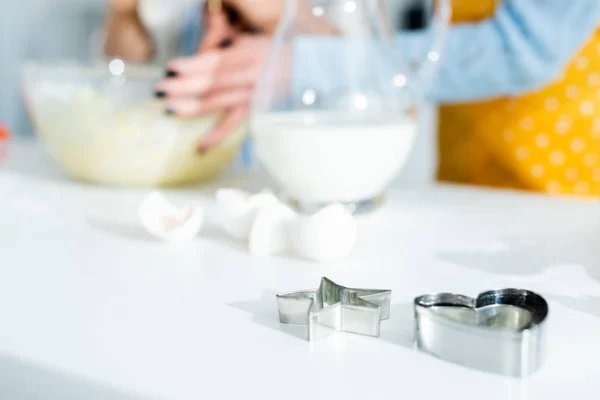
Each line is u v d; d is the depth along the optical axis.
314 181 0.90
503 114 1.23
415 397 0.61
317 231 0.78
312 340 0.66
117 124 1.00
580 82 1.17
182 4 1.30
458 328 0.63
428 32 1.00
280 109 0.94
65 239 0.85
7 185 1.06
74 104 0.99
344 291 0.69
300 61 0.93
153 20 1.28
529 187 1.23
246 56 1.02
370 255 0.81
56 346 0.66
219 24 1.08
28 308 0.71
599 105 1.17
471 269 0.77
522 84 1.09
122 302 0.72
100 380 0.62
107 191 1.04
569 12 1.05
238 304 0.71
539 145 1.21
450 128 1.31
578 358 0.64
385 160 0.91
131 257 0.81
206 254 0.81
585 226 0.88
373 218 0.92
